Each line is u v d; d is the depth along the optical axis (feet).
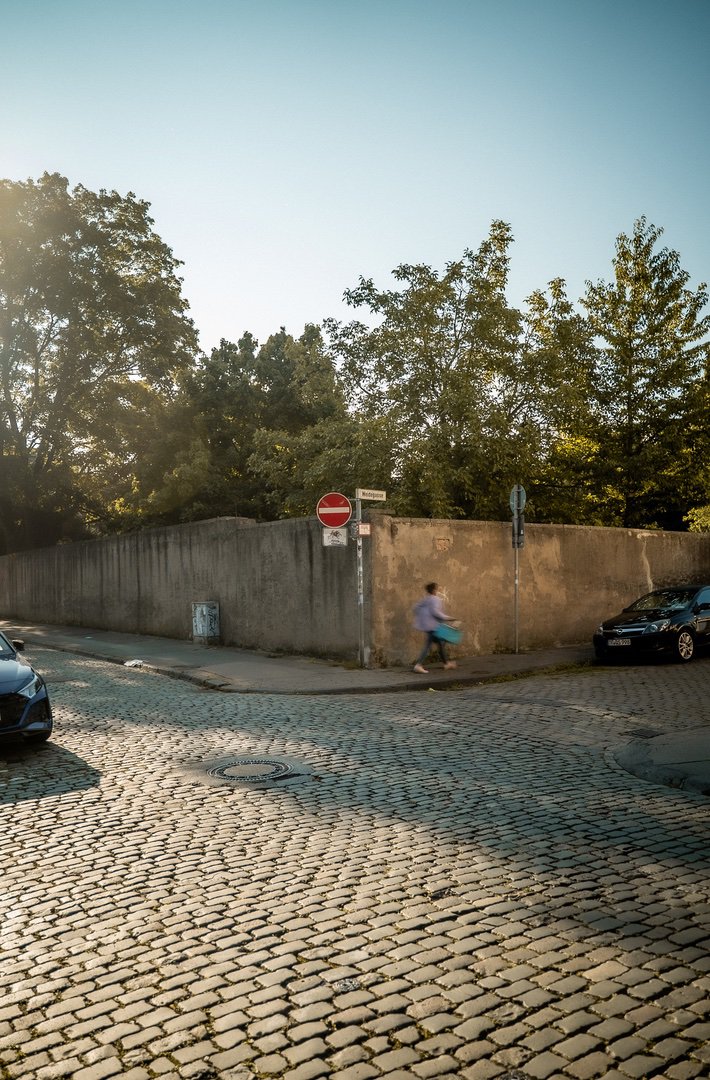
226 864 17.52
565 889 15.97
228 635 65.26
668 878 16.53
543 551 59.88
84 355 114.32
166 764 26.45
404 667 50.26
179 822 20.47
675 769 24.50
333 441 70.49
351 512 50.06
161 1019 11.61
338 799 22.33
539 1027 11.26
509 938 13.89
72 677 49.65
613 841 18.79
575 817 20.62
